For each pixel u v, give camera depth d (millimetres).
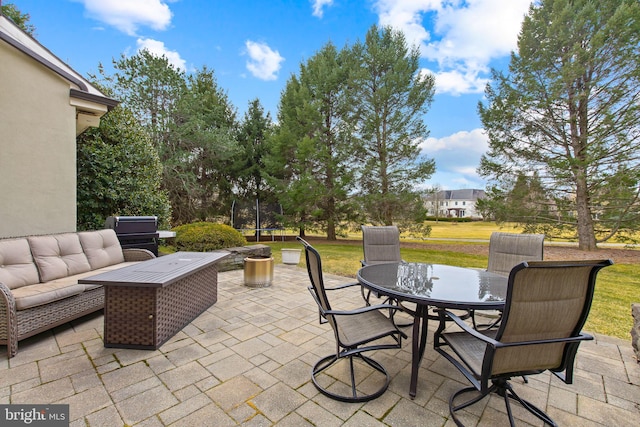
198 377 2021
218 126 13211
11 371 2025
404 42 10422
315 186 10711
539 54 8297
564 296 1407
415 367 1886
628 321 3348
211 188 13156
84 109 4371
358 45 10984
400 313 3521
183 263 3125
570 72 7637
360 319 2188
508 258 3275
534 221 9570
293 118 11469
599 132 7996
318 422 1626
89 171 5492
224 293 4059
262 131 13750
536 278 1344
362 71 10102
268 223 13711
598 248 9578
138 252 3992
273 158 11883
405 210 10695
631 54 7184
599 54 7652
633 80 7336
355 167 11078
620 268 6719
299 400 1812
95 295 3008
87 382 1925
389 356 2455
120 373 2039
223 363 2215
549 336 1470
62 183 4125
